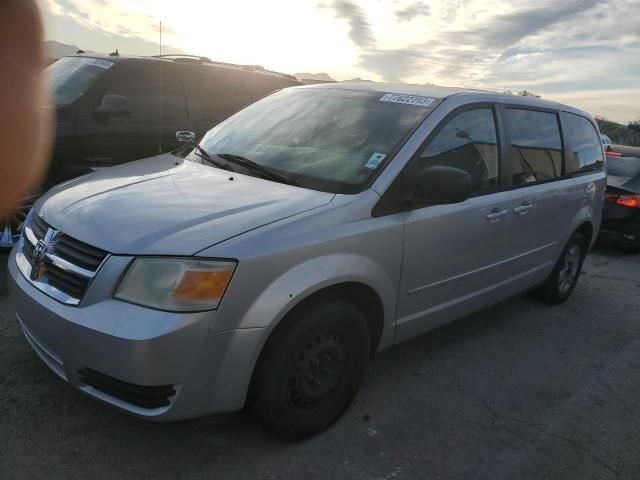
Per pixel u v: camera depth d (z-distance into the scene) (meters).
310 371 2.68
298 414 2.69
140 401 2.27
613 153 8.19
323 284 2.57
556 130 4.62
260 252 2.38
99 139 5.27
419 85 3.96
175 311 2.22
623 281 6.30
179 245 2.30
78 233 2.49
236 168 3.28
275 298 2.41
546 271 4.72
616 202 7.40
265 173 3.14
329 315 2.65
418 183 3.00
